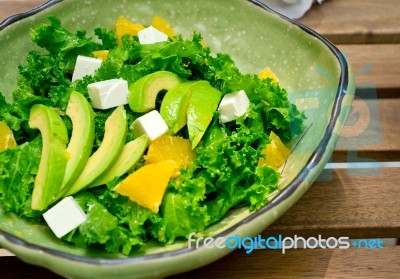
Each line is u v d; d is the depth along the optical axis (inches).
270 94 14.8
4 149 13.9
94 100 14.4
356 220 14.4
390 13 20.7
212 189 13.1
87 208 12.9
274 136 14.4
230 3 17.2
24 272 13.1
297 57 16.2
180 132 14.4
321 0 21.0
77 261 10.9
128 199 12.7
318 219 14.3
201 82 15.2
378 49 19.5
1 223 12.4
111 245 12.0
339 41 19.7
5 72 15.7
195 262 11.3
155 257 11.0
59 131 13.5
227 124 14.7
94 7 17.1
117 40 17.0
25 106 14.5
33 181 13.2
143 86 14.4
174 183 13.0
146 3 17.5
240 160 13.2
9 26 15.7
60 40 15.9
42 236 12.5
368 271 13.6
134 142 13.5
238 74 15.7
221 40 17.4
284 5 20.3
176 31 17.6
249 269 13.4
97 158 13.4
